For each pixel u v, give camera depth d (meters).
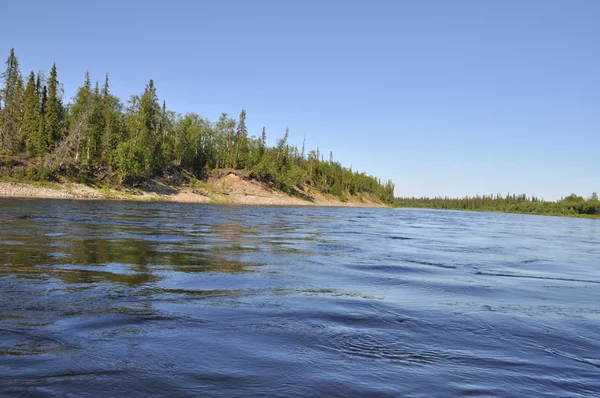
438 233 32.09
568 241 30.61
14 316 6.45
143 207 46.62
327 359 5.25
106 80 85.31
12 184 54.91
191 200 76.81
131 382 4.35
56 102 80.00
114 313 6.82
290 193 112.38
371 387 4.49
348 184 151.00
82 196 59.38
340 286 9.92
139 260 12.12
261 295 8.59
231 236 20.83
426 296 9.23
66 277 9.32
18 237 15.90
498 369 5.18
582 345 6.26
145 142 76.62
